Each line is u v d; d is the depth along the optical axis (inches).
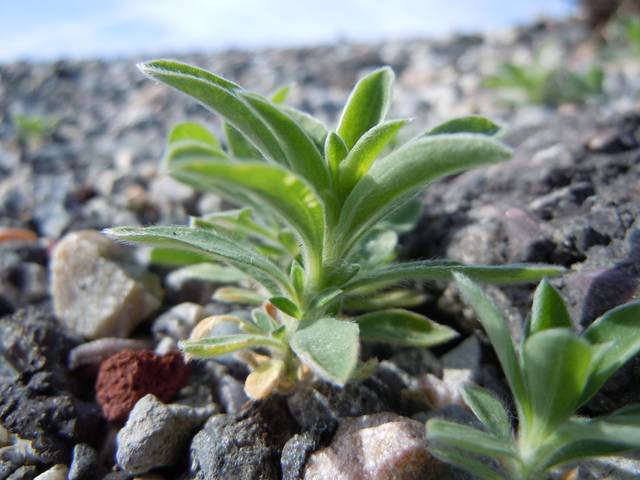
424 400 3.2
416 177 2.7
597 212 3.7
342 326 2.6
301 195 2.4
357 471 2.6
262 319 3.2
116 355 3.3
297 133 2.7
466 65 10.8
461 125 3.1
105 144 7.9
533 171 4.3
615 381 2.8
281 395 3.1
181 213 5.4
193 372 3.5
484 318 2.4
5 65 12.9
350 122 3.1
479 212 4.1
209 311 4.0
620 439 2.0
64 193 6.1
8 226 5.5
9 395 3.3
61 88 11.3
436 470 2.6
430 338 3.1
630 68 9.0
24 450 3.0
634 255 3.3
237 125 2.8
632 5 10.8
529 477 2.4
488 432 2.8
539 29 12.9
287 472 2.8
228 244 3.0
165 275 4.4
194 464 2.9
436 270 2.9
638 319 2.4
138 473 2.9
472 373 3.3
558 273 2.8
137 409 3.0
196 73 3.0
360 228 2.9
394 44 13.0
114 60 13.4
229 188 3.5
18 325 3.7
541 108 7.8
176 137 3.9
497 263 3.7
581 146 4.4
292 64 11.7
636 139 4.4
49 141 8.3
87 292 4.0
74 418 3.2
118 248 4.2
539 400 2.3
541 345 2.1
